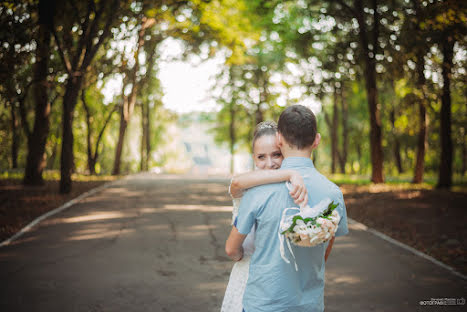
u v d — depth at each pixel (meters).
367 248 7.54
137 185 17.95
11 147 28.02
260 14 22.36
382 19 19.42
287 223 2.06
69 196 13.44
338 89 26.28
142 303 4.77
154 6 15.70
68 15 15.16
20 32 11.69
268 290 2.15
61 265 6.17
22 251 6.93
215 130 50.84
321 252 2.24
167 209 11.44
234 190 2.28
